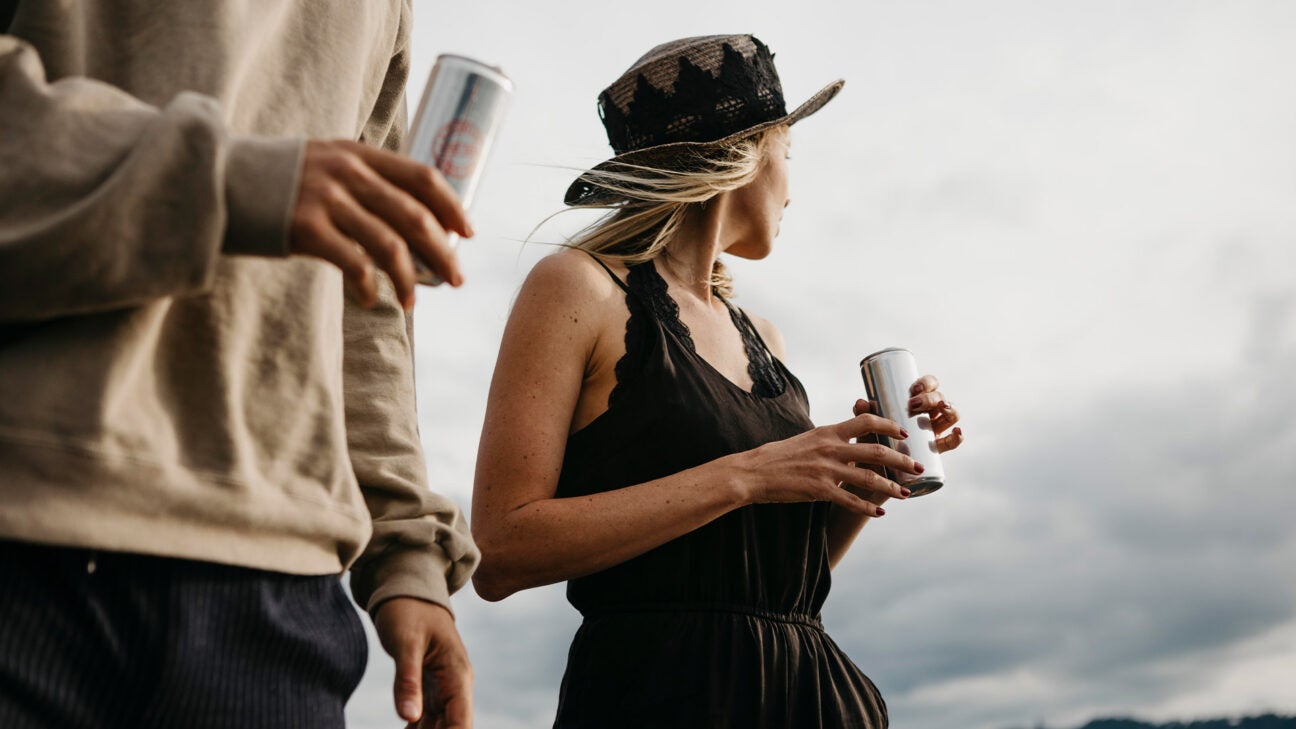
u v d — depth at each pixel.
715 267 2.49
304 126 1.21
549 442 2.00
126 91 1.09
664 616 1.99
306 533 1.10
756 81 2.39
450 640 1.31
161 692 0.95
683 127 2.32
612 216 2.32
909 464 2.06
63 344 0.93
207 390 1.03
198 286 0.86
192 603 0.98
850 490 2.37
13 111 0.90
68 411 0.91
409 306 0.92
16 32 1.06
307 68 1.24
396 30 1.48
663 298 2.19
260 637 1.04
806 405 2.43
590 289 2.09
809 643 2.11
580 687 1.99
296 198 0.87
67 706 0.90
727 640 1.99
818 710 2.04
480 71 1.12
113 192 0.84
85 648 0.92
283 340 1.12
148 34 1.11
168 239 0.85
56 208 0.86
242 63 1.13
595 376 2.09
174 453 0.99
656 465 2.05
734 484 1.96
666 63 2.35
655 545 1.94
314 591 1.13
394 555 1.34
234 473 1.03
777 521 2.11
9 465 0.88
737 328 2.38
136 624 0.94
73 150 0.88
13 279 0.84
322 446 1.15
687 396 2.08
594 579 2.05
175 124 0.86
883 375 2.19
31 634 0.89
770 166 2.41
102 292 0.85
